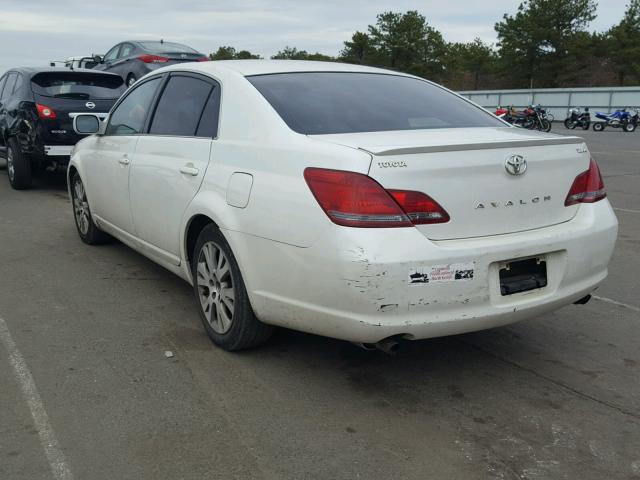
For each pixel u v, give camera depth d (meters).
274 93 3.59
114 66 15.28
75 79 9.21
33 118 8.74
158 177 4.14
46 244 6.14
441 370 3.53
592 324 4.24
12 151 9.27
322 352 3.72
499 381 3.41
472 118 3.86
